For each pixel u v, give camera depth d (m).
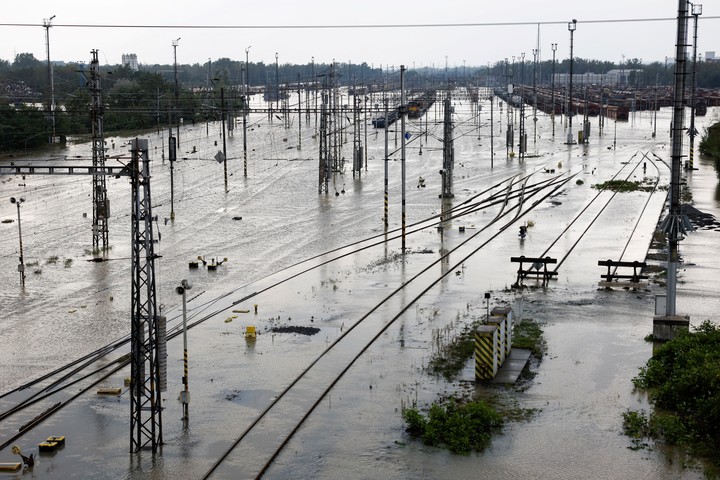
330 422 28.27
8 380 33.03
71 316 42.38
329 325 39.72
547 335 37.75
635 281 47.16
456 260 54.62
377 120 171.62
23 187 94.38
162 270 53.03
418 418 27.36
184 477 24.48
